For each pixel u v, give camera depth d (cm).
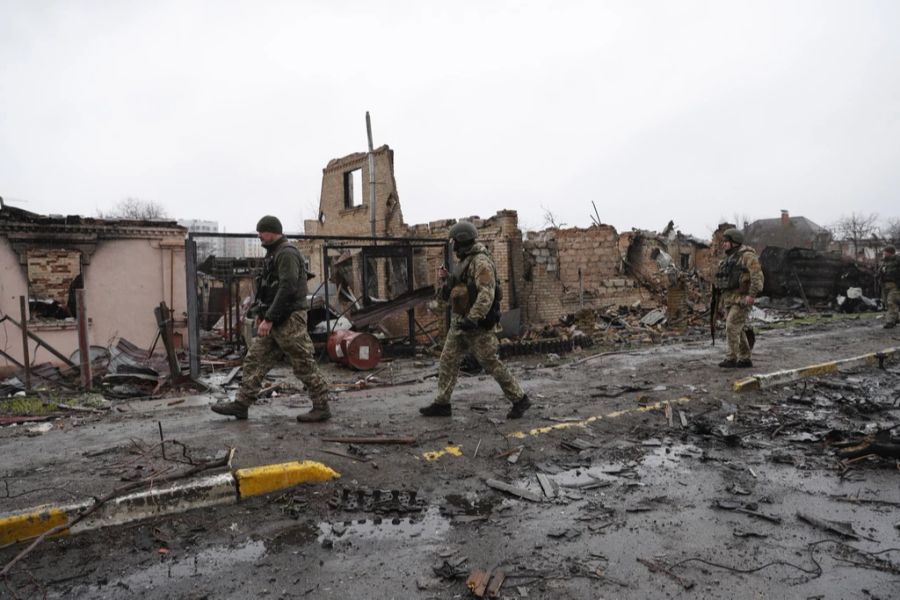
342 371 1047
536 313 1723
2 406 725
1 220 1077
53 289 1127
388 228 1995
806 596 262
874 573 282
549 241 1766
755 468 438
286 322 531
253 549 312
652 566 290
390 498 377
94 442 489
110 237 1171
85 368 841
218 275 1642
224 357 1200
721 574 282
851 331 1325
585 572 285
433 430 520
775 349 1016
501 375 547
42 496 358
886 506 366
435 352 1250
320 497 378
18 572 289
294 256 525
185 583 278
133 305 1192
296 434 500
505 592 267
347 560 299
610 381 758
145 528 337
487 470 429
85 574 287
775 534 327
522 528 335
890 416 583
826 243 4812
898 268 1340
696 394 662
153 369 949
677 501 376
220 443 470
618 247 1931
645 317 1719
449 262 1221
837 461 450
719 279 817
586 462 449
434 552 307
